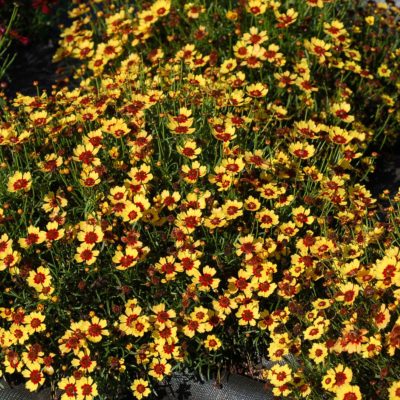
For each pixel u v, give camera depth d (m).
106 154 2.49
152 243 2.39
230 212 2.37
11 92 3.09
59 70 2.93
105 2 3.07
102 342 2.34
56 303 2.33
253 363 2.40
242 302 2.33
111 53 2.82
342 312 2.26
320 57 2.69
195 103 2.56
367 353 2.20
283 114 2.58
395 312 2.28
